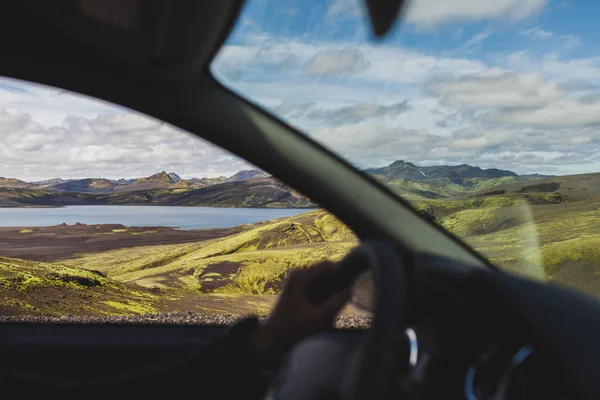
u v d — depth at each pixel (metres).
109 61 1.95
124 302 9.13
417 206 1.82
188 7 1.69
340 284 0.96
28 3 1.75
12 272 9.96
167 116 1.98
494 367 0.81
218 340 1.05
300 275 1.03
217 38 1.82
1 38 1.91
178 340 2.62
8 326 2.88
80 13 1.77
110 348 2.56
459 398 0.83
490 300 0.83
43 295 8.77
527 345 0.76
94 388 1.06
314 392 0.77
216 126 1.91
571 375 0.65
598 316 0.73
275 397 0.82
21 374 1.14
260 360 0.99
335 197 1.85
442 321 0.92
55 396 1.09
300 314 0.99
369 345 0.67
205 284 16.48
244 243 33.75
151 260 34.78
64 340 2.56
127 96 2.00
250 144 1.90
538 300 0.78
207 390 1.00
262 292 13.52
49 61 1.98
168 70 1.87
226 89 1.90
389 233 1.80
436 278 0.96
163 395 1.01
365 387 0.64
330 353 0.83
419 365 0.84
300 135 1.90
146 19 1.74
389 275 0.75
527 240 1.60
